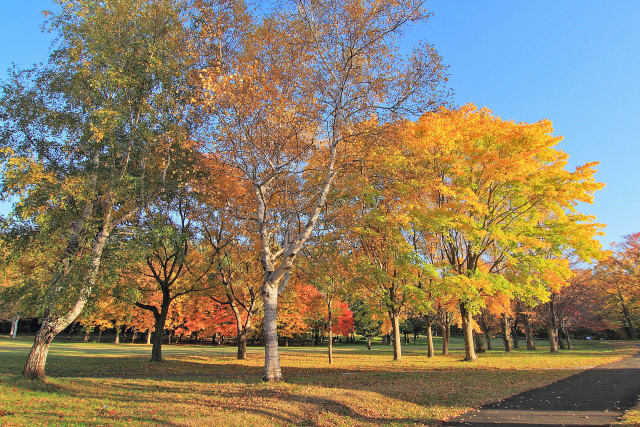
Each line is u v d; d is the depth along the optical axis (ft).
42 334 44.24
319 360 83.30
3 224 42.55
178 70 48.62
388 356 101.24
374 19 42.88
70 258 42.86
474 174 70.95
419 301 67.67
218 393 35.68
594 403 31.81
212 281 83.92
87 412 28.27
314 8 43.70
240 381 43.55
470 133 67.97
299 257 65.77
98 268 46.37
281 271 43.16
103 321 112.27
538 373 52.54
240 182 56.70
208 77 40.63
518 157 63.77
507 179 65.31
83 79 47.03
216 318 103.04
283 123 45.47
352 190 56.70
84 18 47.55
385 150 49.73
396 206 59.21
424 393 37.22
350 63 44.75
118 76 46.26
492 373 53.01
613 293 156.56
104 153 48.93
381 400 33.83
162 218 52.06
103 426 24.22
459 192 66.59
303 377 47.39
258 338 193.47
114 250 46.70
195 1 43.47
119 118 44.70
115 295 53.06
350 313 142.82
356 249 64.03
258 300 90.33
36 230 44.29
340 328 141.90
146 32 50.52
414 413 30.17
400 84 43.88
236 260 76.64
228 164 48.24
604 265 148.15
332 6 43.39
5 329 212.43
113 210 52.19
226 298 101.09
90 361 70.49
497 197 75.00
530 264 70.03
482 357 88.99
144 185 48.34
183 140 48.70
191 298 103.35
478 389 39.37
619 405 30.71
